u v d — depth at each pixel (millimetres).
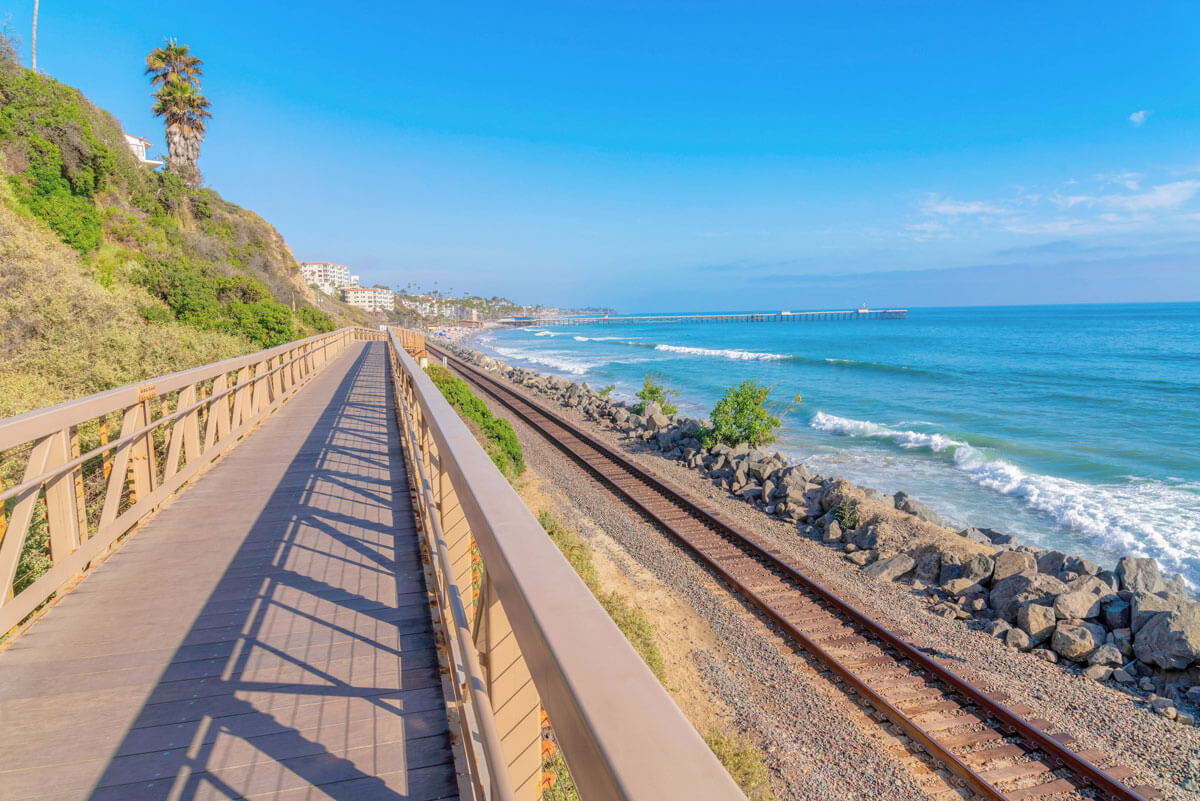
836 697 6844
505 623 1254
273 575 3561
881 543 10969
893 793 5578
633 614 8047
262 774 2010
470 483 1493
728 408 19312
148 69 41406
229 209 56594
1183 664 7121
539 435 21547
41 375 9031
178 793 1933
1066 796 5465
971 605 9023
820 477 14695
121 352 10992
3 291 10188
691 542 10766
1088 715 6621
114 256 25656
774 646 7812
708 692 7008
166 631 2934
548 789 3275
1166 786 5633
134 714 2324
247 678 2547
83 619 3061
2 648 2795
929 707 6598
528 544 1087
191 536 4188
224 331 21844
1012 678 7285
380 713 2320
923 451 21312
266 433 7844
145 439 4598
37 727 2252
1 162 21672
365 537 4164
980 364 53969
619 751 498
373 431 8016
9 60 25109
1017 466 19609
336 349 22078
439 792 1933
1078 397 34500
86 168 26953
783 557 10539
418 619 3043
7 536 2816
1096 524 13688
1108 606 8352
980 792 5527
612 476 15406
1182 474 18234
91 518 6316
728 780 464
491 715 1135
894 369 50875
